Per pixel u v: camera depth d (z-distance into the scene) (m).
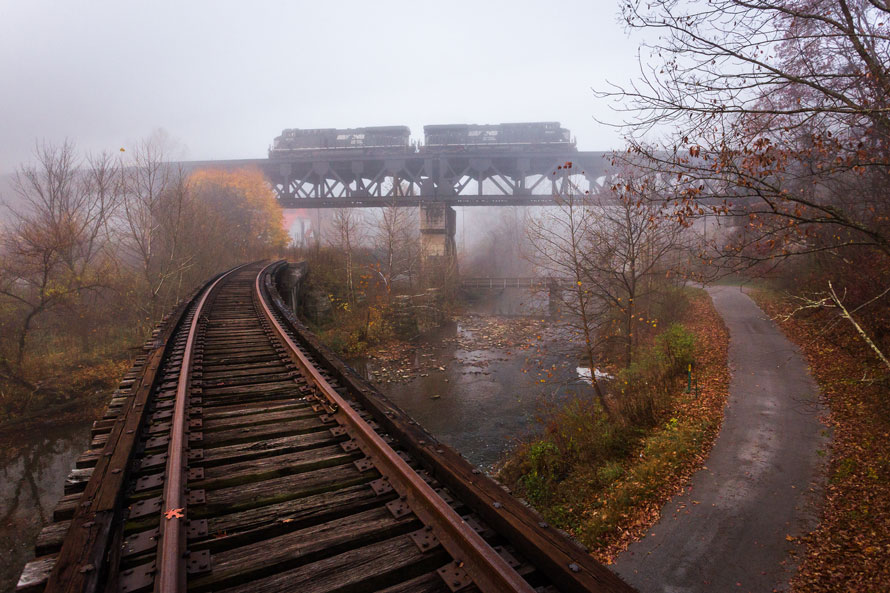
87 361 22.58
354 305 33.91
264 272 27.11
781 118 7.95
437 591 2.87
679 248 16.23
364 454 4.89
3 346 20.91
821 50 8.68
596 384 16.66
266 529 3.51
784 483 9.83
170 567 2.79
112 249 29.23
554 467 13.02
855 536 7.88
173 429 5.02
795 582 7.27
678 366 17.58
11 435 17.61
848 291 17.28
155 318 27.36
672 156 8.62
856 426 11.47
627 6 7.49
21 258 22.56
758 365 17.03
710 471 10.56
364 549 3.25
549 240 18.34
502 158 55.59
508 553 3.09
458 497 3.85
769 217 9.01
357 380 6.80
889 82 7.16
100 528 3.04
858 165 7.67
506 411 19.31
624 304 21.59
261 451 4.95
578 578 2.62
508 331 35.62
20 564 11.01
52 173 26.25
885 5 7.54
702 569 7.84
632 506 9.89
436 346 31.23
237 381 7.67
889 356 13.80
